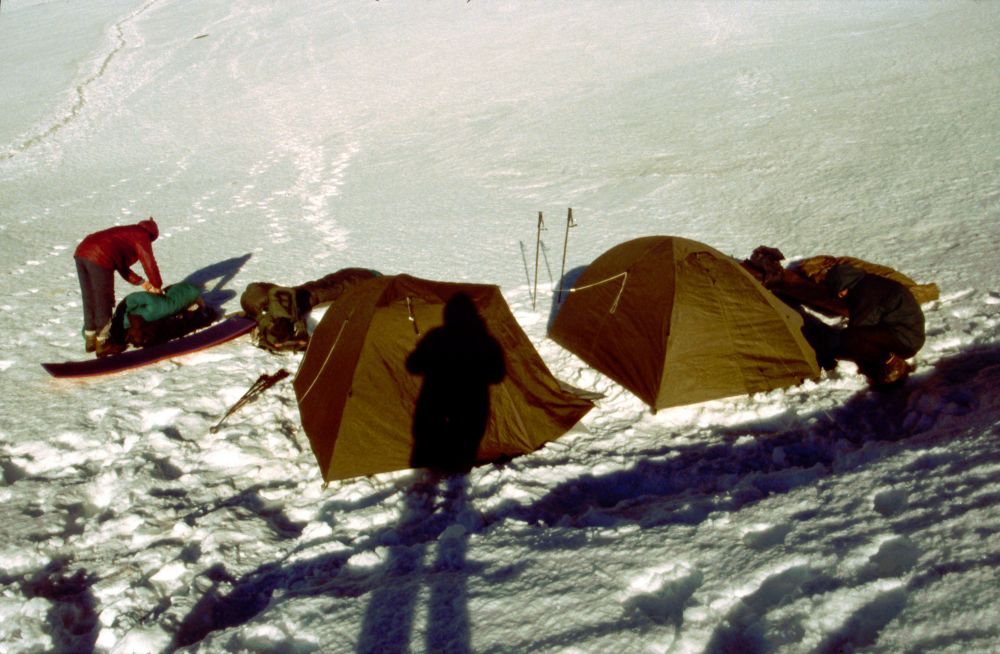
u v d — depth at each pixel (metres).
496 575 3.40
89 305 7.20
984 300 6.38
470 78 28.91
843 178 11.84
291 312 7.50
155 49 42.28
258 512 4.60
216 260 11.36
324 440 5.07
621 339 6.06
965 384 5.00
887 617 2.55
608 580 3.17
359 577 3.71
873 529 3.06
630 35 33.12
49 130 26.75
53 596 3.87
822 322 6.16
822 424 5.00
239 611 3.67
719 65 25.03
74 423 5.93
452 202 14.00
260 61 37.41
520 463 5.02
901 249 8.20
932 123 14.37
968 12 27.30
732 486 4.27
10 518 4.56
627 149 16.55
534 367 5.46
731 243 9.66
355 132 22.81
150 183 18.52
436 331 5.17
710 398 5.52
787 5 35.16
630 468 4.78
